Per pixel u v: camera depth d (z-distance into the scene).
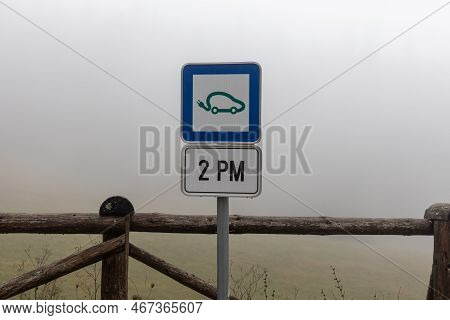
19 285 4.43
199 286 4.80
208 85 2.75
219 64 2.74
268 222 4.89
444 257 4.86
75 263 4.53
